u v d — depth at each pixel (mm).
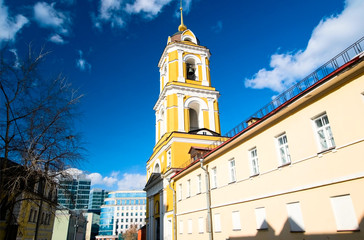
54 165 12297
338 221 8852
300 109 11062
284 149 11984
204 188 18969
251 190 13734
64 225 50438
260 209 12930
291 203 10992
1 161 11828
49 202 13781
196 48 35688
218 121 32938
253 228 13211
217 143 28953
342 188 8820
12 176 11758
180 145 28297
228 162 16422
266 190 12578
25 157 11445
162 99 34500
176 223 23797
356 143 8578
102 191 150750
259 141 13539
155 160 34500
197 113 34438
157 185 30703
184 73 33719
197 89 32781
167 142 29969
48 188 12648
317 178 9836
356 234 8141
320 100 10133
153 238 30562
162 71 38031
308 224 9945
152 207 32438
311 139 10375
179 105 31266
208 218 17609
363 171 8203
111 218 117062
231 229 15180
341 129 9133
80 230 69375
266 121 12656
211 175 18438
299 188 10523
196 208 19891
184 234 21672
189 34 37188
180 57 34312
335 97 9516
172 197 25906
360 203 8180
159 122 35062
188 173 22281
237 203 14883
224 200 16297
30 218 24547
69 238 52750
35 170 11438
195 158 25141
